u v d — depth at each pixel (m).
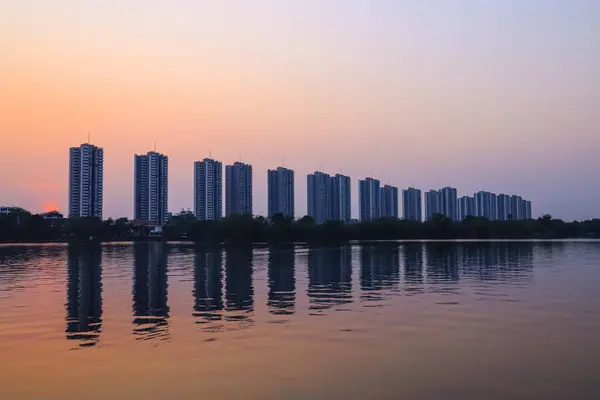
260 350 17.66
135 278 44.47
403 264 58.56
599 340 18.92
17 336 20.36
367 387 13.77
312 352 17.33
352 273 47.53
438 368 15.45
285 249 102.75
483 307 26.56
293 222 155.62
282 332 20.55
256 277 44.47
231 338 19.55
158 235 186.62
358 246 115.69
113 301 30.03
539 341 18.77
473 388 13.66
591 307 26.44
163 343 18.86
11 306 28.30
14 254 89.25
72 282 41.31
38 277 46.06
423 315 24.20
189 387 13.88
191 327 21.78
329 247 111.19
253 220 148.00
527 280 40.38
